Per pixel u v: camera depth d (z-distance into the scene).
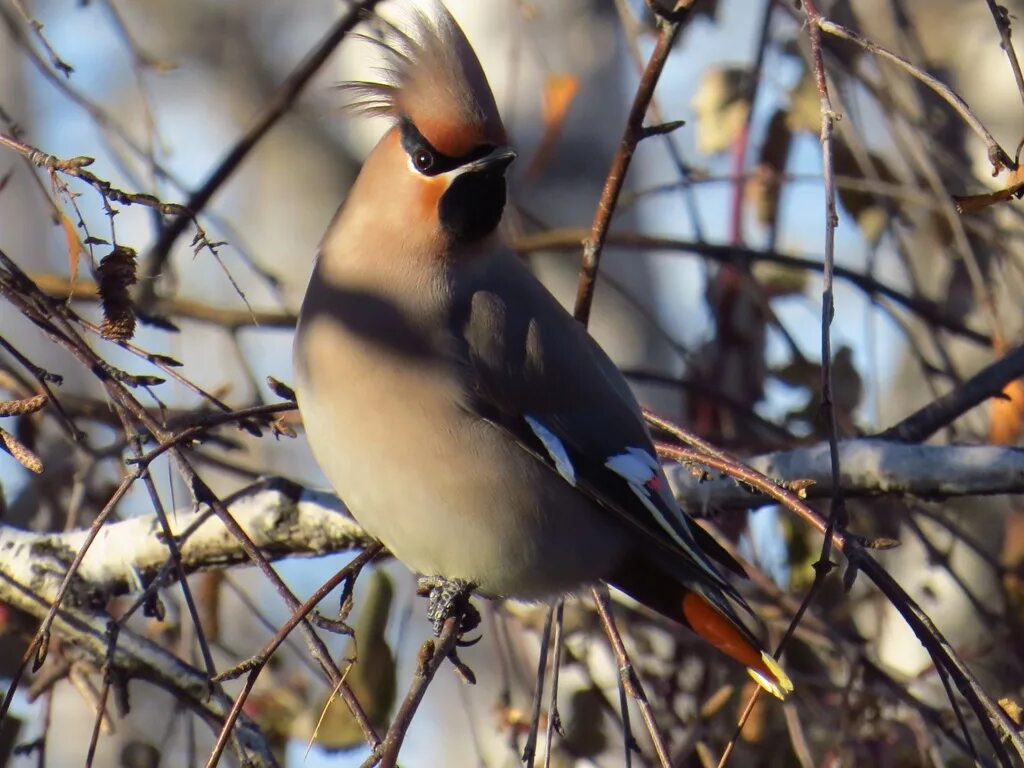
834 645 9.35
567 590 8.28
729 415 10.89
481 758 9.20
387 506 7.96
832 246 6.21
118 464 9.81
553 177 13.73
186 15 16.91
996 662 9.98
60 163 6.38
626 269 14.38
